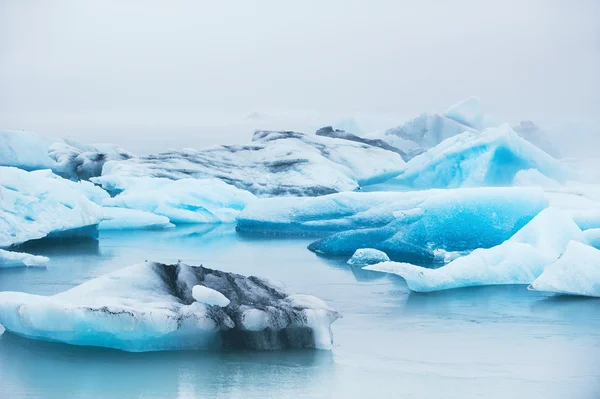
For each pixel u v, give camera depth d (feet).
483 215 65.72
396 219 69.00
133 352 37.96
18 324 40.11
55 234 73.67
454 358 38.93
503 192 66.64
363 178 124.36
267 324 38.52
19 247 69.00
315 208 82.58
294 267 63.21
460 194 66.64
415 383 35.09
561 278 53.31
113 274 40.24
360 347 40.37
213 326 37.96
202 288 38.65
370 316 47.14
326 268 62.80
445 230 65.72
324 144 131.13
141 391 33.42
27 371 35.50
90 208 74.28
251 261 66.08
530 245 58.44
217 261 65.87
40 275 57.67
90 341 38.73
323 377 35.40
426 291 54.03
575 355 39.70
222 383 34.32
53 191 72.18
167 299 39.01
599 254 53.93
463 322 45.98
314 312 39.63
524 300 51.44
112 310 36.68
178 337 38.14
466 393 34.01
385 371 36.50
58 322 37.91
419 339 42.27
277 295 41.19
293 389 33.86
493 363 38.19
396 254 66.08
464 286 55.47
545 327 45.06
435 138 161.07
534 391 34.42
